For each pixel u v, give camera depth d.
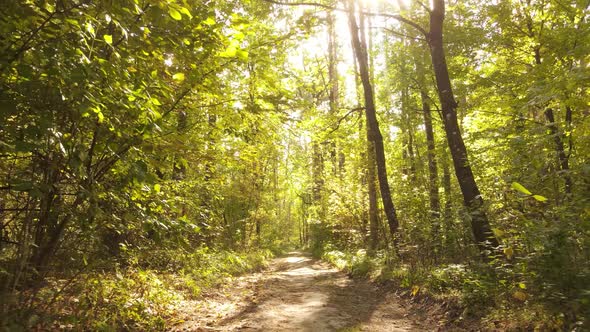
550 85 6.98
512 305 5.89
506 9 11.73
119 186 4.90
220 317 7.09
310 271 15.54
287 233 46.31
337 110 16.00
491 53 13.08
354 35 15.10
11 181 4.18
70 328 4.80
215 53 5.47
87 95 3.76
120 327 5.54
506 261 6.88
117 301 5.94
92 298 5.55
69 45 3.84
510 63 12.38
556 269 5.09
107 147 4.61
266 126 7.79
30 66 3.60
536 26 11.71
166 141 5.12
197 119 7.29
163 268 9.76
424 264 9.77
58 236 5.08
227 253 14.72
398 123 19.25
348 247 20.23
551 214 6.12
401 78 17.11
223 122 7.31
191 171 9.27
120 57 4.23
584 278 4.87
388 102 20.52
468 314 6.36
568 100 7.01
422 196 12.16
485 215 8.20
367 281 11.35
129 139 4.55
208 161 7.17
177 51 5.16
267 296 9.31
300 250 35.81
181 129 6.73
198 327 6.24
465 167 9.29
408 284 8.97
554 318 4.92
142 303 6.33
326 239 25.89
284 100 7.47
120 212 5.25
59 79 3.72
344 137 17.62
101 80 4.03
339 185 19.97
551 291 5.08
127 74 4.17
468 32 12.81
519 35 12.02
